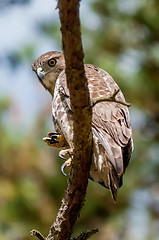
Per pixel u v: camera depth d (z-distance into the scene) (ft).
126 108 25.55
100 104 24.84
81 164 22.53
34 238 42.04
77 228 43.21
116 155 23.20
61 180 42.63
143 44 45.83
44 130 43.68
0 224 41.91
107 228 43.55
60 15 18.69
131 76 43.73
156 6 45.96
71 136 25.59
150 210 45.32
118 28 45.73
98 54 44.42
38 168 42.78
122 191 44.42
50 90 33.06
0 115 43.68
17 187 42.27
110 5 45.65
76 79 20.02
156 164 45.24
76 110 20.94
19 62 44.91
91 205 42.80
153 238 44.65
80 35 19.03
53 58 32.55
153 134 45.60
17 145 42.96
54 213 42.29
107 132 23.90
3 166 42.78
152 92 44.27
